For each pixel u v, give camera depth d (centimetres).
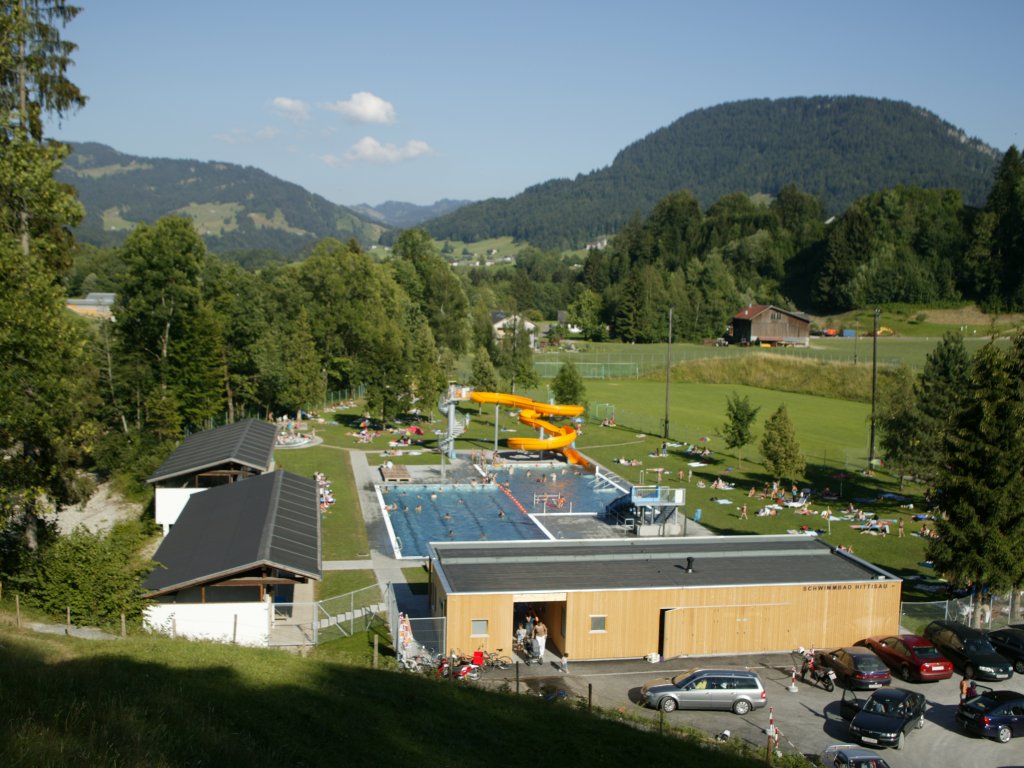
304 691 2295
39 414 3634
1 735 1430
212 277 12294
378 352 9750
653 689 3130
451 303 15800
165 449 6738
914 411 6588
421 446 8694
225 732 1795
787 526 5806
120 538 3628
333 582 4478
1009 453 3953
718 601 3656
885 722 2884
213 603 3562
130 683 2005
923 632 3847
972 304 18288
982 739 2975
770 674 3500
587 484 7275
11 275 3503
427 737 2170
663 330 19450
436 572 3797
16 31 4041
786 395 12300
